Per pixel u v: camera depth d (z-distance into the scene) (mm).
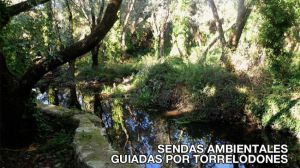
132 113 14055
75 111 8438
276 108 11312
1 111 6230
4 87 6211
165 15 28875
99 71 22359
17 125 6395
